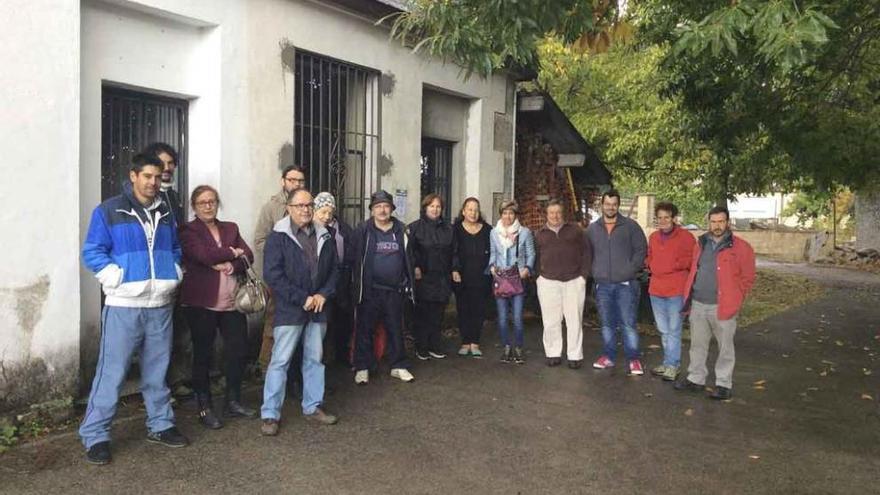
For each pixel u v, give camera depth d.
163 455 4.45
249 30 6.11
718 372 6.23
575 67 17.73
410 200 8.12
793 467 4.63
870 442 5.16
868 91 11.30
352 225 7.53
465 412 5.59
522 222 11.48
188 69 5.88
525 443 4.93
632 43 9.57
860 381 7.03
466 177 9.54
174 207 4.91
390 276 6.27
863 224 23.12
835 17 7.05
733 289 6.12
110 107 5.46
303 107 6.84
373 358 6.43
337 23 6.99
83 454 4.37
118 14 5.31
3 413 4.55
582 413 5.68
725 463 4.67
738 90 9.59
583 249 7.16
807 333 9.90
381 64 7.60
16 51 4.49
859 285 16.61
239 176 6.10
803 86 9.80
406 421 5.31
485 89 9.47
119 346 4.29
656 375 6.97
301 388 5.86
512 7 4.48
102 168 5.41
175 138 5.96
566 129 11.02
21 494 3.82
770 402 6.18
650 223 22.89
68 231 4.82
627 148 16.55
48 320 4.75
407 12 6.04
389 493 4.04
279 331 4.92
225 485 4.05
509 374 6.85
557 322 7.23
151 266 4.37
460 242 7.54
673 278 6.70
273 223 5.92
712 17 4.25
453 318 9.14
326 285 5.14
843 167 12.75
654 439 5.10
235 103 6.03
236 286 5.02
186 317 5.03
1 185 4.46
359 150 7.62
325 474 4.27
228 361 5.15
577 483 4.27
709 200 16.00
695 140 11.71
